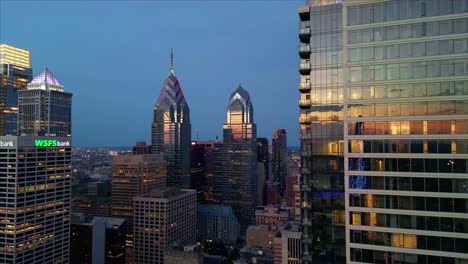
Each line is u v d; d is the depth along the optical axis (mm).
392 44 95812
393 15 96000
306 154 113750
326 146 110938
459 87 89625
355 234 97750
